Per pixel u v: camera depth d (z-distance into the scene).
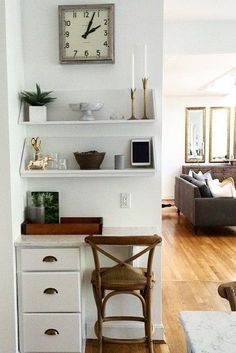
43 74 2.46
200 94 7.77
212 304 3.04
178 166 8.16
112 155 2.50
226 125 8.09
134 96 2.45
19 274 2.22
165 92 7.39
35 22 2.42
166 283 3.51
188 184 5.67
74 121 2.32
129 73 2.44
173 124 8.09
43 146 2.52
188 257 4.32
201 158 8.15
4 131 2.11
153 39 2.40
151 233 2.34
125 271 2.14
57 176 2.36
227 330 1.08
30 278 2.20
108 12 2.37
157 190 2.48
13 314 2.20
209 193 5.34
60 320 2.22
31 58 2.45
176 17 3.53
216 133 8.11
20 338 2.25
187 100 8.04
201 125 8.09
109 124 2.47
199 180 6.11
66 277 2.19
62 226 2.33
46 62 2.45
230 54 3.81
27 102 2.37
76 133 2.50
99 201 2.51
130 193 2.50
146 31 2.40
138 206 2.50
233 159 8.03
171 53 3.74
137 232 2.36
